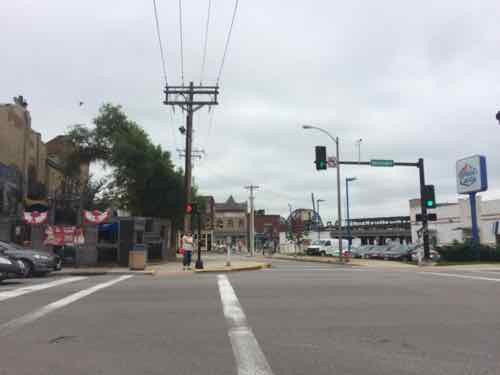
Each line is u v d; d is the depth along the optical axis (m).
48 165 39.75
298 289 13.91
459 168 35.62
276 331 8.35
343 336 7.98
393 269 24.83
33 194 35.81
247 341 7.65
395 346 7.34
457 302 11.46
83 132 36.03
